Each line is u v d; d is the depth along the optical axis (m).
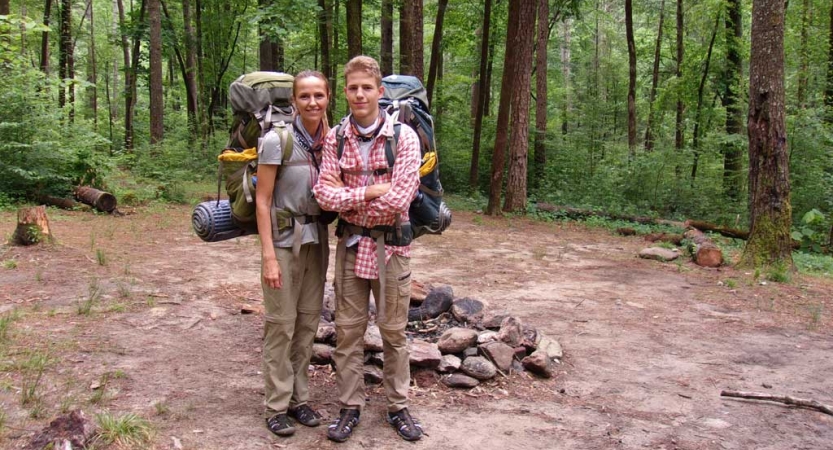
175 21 24.83
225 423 3.30
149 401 3.50
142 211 11.41
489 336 4.42
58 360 3.98
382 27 19.09
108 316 5.04
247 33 25.53
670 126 22.72
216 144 19.39
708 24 18.81
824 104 16.03
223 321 5.15
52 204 11.08
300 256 3.19
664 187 17.42
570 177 19.47
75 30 31.25
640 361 4.80
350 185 3.05
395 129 3.00
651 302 6.80
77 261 6.92
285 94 3.12
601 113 22.28
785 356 5.07
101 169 11.99
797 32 18.64
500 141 14.60
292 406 3.38
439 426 3.44
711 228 12.62
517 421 3.58
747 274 8.44
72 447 2.78
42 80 11.73
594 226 14.00
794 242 12.20
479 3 22.34
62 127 11.67
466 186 20.17
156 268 6.94
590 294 7.05
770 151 8.52
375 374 3.94
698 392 4.20
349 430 3.21
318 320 3.38
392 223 3.08
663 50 27.97
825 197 14.18
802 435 3.57
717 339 5.50
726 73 19.06
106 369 3.92
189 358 4.25
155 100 17.38
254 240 9.27
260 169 3.02
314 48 21.73
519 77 14.93
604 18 30.86
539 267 8.62
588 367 4.60
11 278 6.03
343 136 3.01
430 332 4.68
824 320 6.26
